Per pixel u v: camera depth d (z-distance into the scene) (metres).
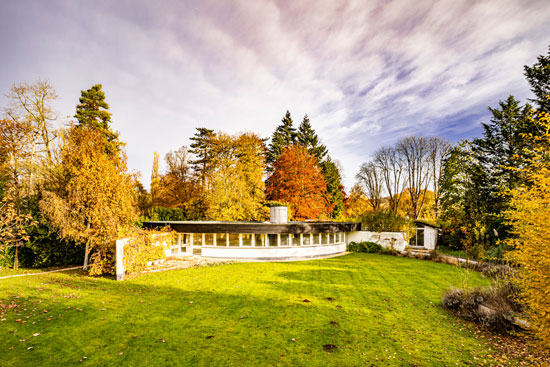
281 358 5.88
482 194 26.72
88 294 10.07
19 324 7.04
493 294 8.66
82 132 15.38
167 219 26.03
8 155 19.66
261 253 18.88
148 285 11.86
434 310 9.30
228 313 8.59
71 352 5.81
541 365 5.69
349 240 25.02
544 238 4.86
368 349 6.41
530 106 25.11
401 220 25.39
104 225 14.10
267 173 45.00
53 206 13.62
